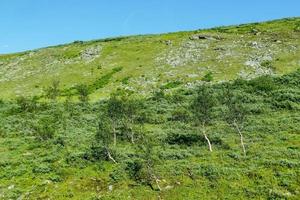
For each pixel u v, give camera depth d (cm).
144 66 8906
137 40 11156
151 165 3681
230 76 7588
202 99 4691
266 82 6719
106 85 8250
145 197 3384
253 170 3622
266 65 7844
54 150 4625
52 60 10412
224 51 8994
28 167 4188
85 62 9825
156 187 3516
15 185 3834
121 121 5322
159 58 9250
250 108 5706
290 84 6756
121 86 8044
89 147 4619
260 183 3428
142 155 4156
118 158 4194
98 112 6544
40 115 6675
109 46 10750
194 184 3506
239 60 8319
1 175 4059
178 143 4709
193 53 9175
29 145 5019
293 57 8069
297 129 4694
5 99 8269
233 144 4484
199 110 4647
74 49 11025
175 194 3375
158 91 7438
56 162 4241
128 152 4356
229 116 4469
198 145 4578
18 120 6450
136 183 3634
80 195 3544
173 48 9775
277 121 5103
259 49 8819
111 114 4956
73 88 8412
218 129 5084
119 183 3662
